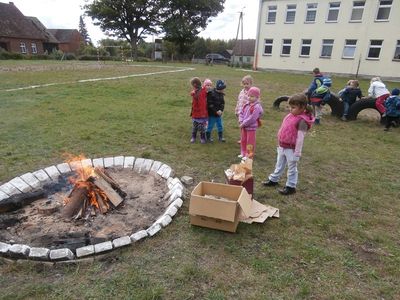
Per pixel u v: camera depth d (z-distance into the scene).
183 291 2.55
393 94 8.48
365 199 4.30
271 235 3.34
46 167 4.96
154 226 3.32
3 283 2.61
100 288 2.56
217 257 2.96
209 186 3.70
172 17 48.31
